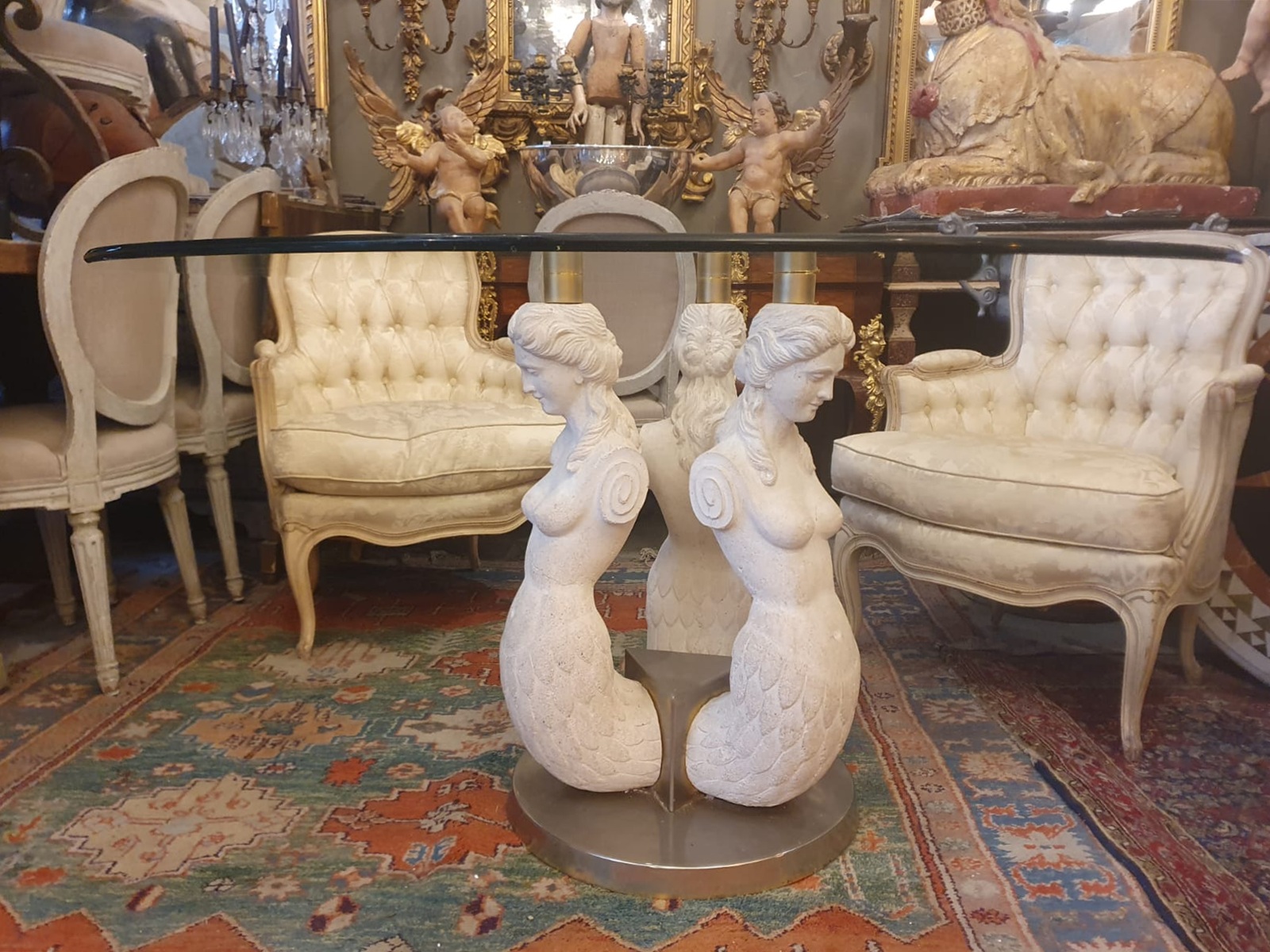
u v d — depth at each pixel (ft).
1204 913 4.51
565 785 5.27
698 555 5.49
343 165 11.66
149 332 7.22
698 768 4.91
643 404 8.70
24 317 9.54
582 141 10.85
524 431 7.65
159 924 4.39
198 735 6.17
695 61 11.13
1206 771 5.84
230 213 8.16
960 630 8.15
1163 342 7.10
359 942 4.28
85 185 6.20
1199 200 9.30
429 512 7.41
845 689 4.61
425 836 5.09
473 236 3.62
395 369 8.93
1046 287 7.88
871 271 9.09
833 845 4.91
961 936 4.35
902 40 10.83
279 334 8.34
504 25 11.05
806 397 4.30
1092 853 5.00
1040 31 9.39
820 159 10.87
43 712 6.48
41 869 4.79
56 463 6.41
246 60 10.73
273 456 7.21
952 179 9.18
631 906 4.54
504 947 4.25
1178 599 6.19
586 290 5.74
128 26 10.28
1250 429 7.81
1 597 8.75
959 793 5.57
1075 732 6.31
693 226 11.56
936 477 6.54
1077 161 9.16
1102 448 6.81
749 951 4.23
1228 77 9.34
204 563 9.75
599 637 4.78
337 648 7.61
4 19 7.95
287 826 5.18
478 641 7.78
